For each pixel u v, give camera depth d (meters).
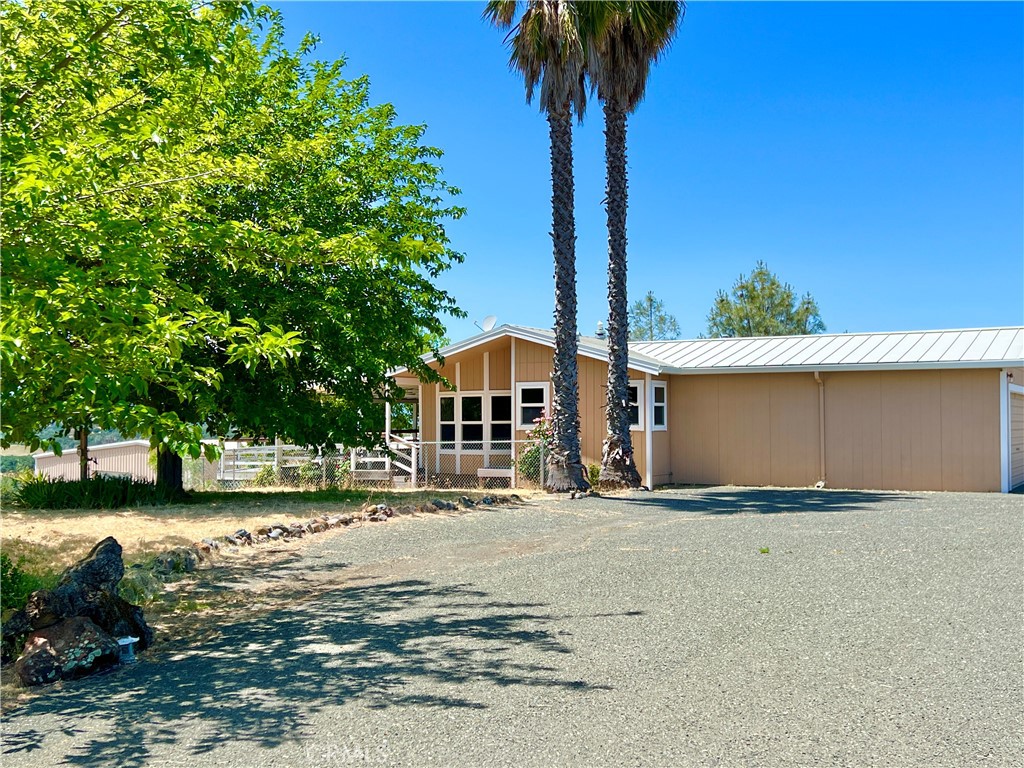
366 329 14.69
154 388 13.12
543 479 17.98
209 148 8.98
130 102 6.06
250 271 13.16
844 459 18.78
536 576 7.83
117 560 5.70
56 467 24.50
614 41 17.03
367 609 6.66
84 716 4.41
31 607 5.38
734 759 3.70
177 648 5.69
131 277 5.00
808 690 4.59
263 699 4.61
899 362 17.86
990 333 19.70
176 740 4.05
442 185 16.73
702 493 16.94
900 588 7.17
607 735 3.99
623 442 17.69
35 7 5.45
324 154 14.60
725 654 5.28
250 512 12.24
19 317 4.23
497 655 5.34
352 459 21.12
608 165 17.80
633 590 7.17
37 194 4.48
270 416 14.10
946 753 3.74
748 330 41.12
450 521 11.82
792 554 8.87
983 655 5.20
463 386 22.00
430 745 3.91
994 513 12.70
